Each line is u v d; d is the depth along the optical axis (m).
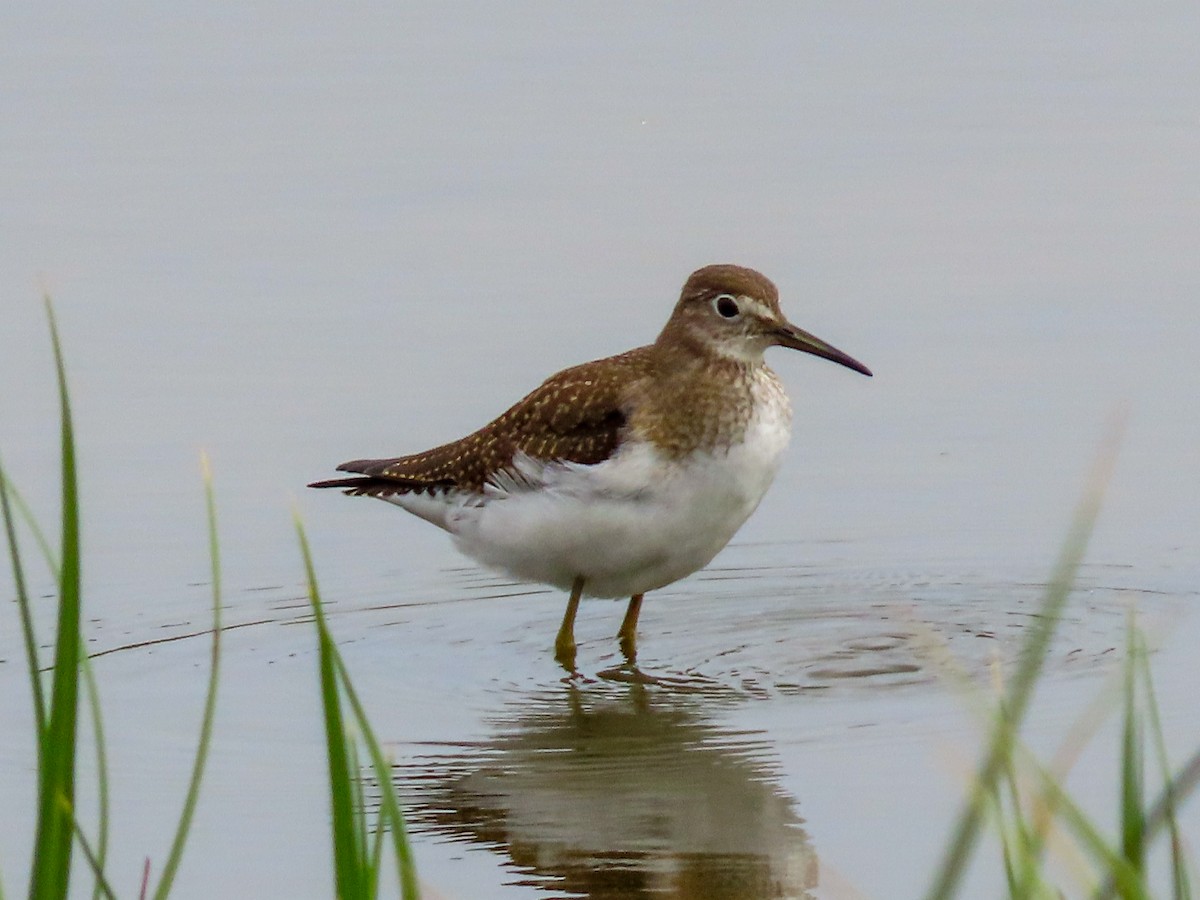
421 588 16.44
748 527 17.25
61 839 7.42
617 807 11.69
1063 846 7.71
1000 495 17.38
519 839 11.24
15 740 13.12
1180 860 7.28
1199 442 17.89
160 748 12.94
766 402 14.45
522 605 16.16
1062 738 12.33
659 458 14.10
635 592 14.98
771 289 14.62
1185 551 16.14
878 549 16.67
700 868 10.77
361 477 15.86
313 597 7.22
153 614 15.69
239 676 14.38
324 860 11.11
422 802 11.85
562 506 14.33
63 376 7.30
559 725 13.22
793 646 14.70
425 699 13.88
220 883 10.81
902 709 13.19
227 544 16.95
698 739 12.77
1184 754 12.01
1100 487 9.33
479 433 15.04
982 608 15.34
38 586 16.27
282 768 12.55
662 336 14.77
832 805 11.56
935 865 10.65
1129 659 7.67
